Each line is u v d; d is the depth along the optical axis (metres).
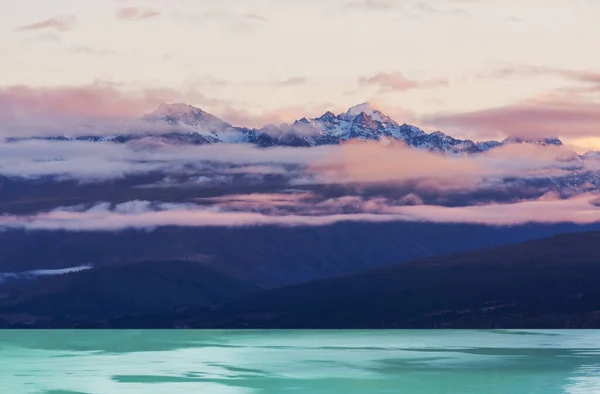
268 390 62.03
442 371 76.19
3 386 64.06
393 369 77.94
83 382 66.69
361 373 74.25
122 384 65.25
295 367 80.50
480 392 61.22
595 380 68.12
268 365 82.81
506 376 71.44
